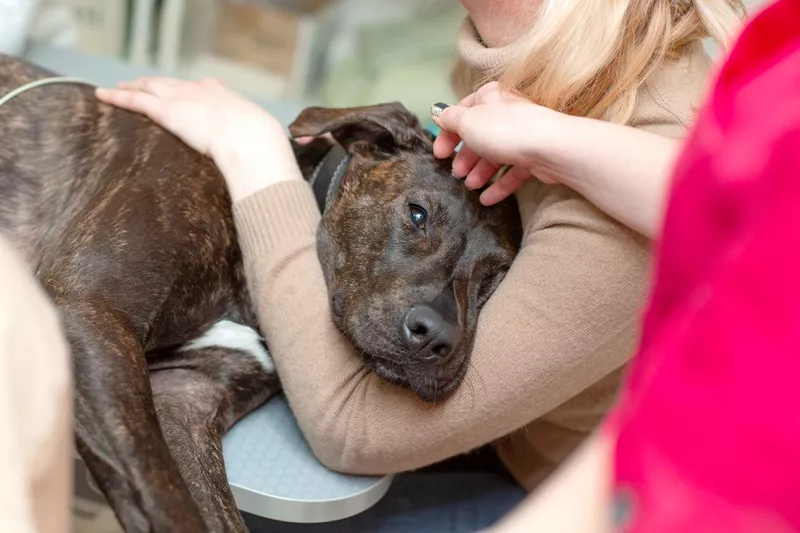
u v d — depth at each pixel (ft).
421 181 5.97
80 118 6.36
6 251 2.58
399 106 6.33
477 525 6.25
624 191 4.24
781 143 1.73
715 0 5.06
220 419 5.92
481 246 5.85
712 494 1.61
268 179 5.61
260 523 6.27
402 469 5.41
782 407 1.55
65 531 2.60
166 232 5.44
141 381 4.62
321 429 5.26
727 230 1.86
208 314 5.85
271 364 6.15
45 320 2.51
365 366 5.30
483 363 4.90
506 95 4.99
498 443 7.01
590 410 6.02
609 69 4.92
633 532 1.66
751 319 1.64
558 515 2.06
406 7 12.98
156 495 4.21
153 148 6.01
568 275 4.64
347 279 5.73
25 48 8.51
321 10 13.50
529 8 5.40
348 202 6.12
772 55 2.03
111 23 12.29
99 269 5.15
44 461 2.35
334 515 5.46
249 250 5.55
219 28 13.42
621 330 4.63
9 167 6.17
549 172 4.68
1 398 2.22
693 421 1.66
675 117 4.73
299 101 13.15
